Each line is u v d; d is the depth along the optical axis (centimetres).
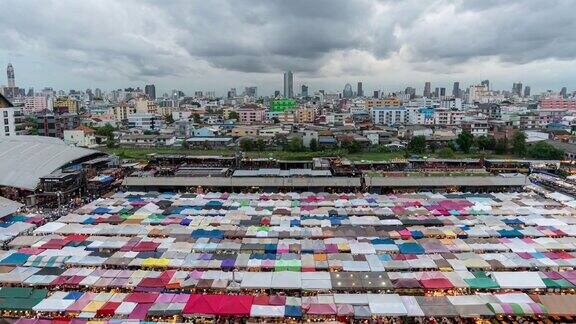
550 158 14038
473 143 16200
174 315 4291
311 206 8144
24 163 10281
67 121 19188
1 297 4525
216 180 10125
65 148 11575
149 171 11394
